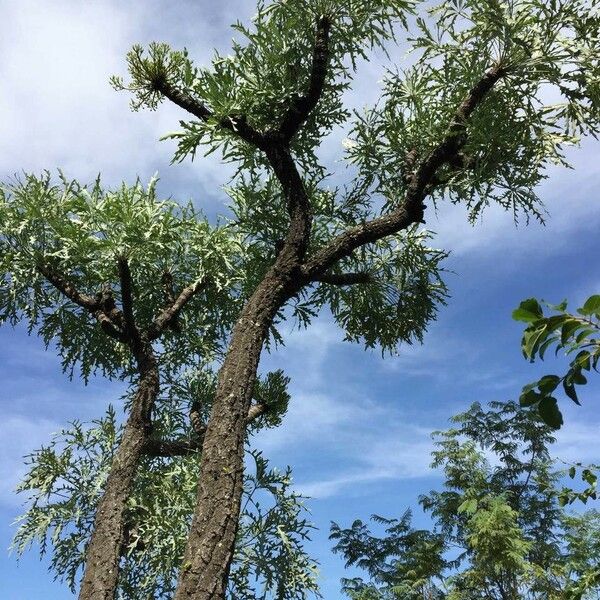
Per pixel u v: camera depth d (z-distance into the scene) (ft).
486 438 47.83
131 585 24.32
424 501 45.27
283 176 21.01
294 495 23.89
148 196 24.81
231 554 14.88
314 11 20.75
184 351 29.43
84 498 25.17
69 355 28.50
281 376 27.32
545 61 19.40
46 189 25.03
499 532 35.37
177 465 26.17
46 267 25.64
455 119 20.21
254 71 21.20
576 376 4.18
